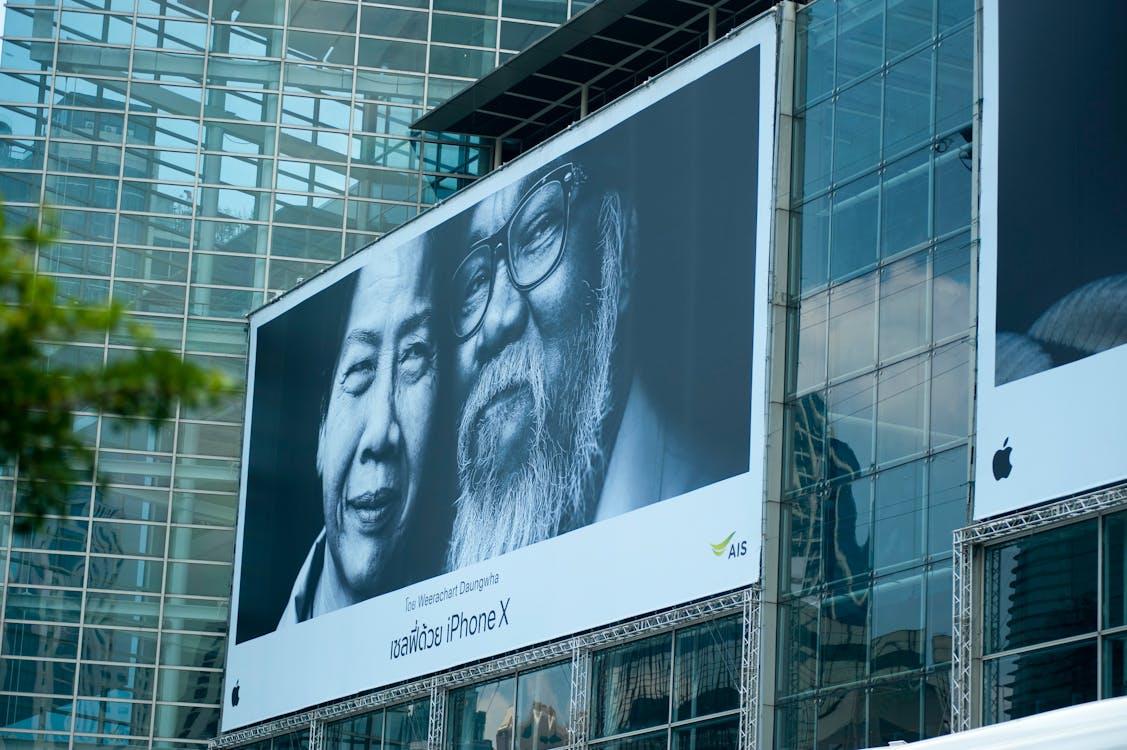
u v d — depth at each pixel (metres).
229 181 70.62
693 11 60.84
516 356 51.44
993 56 39.09
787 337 43.84
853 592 40.25
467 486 52.16
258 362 62.97
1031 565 35.94
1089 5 37.09
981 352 37.69
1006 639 36.12
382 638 54.28
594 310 49.06
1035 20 38.28
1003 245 37.78
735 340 44.44
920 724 37.69
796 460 42.75
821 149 44.06
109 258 69.69
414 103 71.56
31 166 70.62
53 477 9.12
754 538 42.50
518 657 48.91
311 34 72.00
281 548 59.72
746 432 43.50
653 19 61.31
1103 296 35.34
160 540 67.31
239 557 61.69
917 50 41.69
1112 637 33.81
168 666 66.12
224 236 70.12
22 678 65.50
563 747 47.19
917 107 41.38
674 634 44.62
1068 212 36.50
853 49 43.66
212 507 67.81
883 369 40.84
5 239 9.07
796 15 45.66
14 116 71.00
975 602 36.81
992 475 36.88
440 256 55.50
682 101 47.91
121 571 66.81
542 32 72.12
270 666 59.06
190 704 65.88
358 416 57.28
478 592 50.84
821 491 41.84
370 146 71.12
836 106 43.84
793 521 42.41
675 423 45.59
